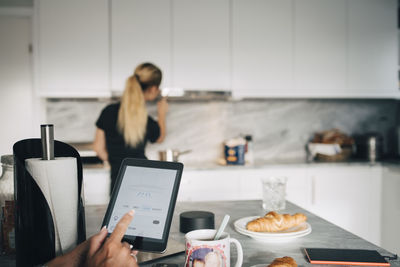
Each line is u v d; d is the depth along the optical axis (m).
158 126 3.19
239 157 3.11
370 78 3.40
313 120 3.67
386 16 3.39
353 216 3.18
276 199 1.52
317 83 3.31
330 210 3.14
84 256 0.80
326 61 3.32
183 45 3.11
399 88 3.45
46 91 3.00
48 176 0.91
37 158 0.98
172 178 1.02
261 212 1.49
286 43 3.25
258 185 3.04
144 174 1.05
